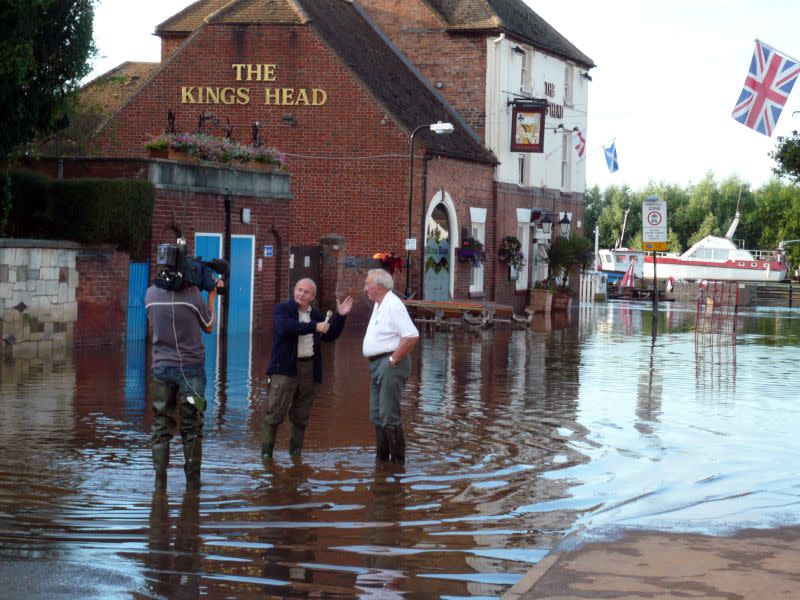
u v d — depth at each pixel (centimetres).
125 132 3734
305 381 1177
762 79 2231
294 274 3102
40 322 2150
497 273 4278
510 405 1644
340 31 3862
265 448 1173
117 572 734
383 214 3603
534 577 675
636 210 10075
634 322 3919
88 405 1498
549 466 1171
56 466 1096
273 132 3659
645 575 681
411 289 3534
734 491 1043
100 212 2244
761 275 7731
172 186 2491
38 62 2052
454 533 869
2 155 2091
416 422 1461
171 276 1022
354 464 1153
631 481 1095
